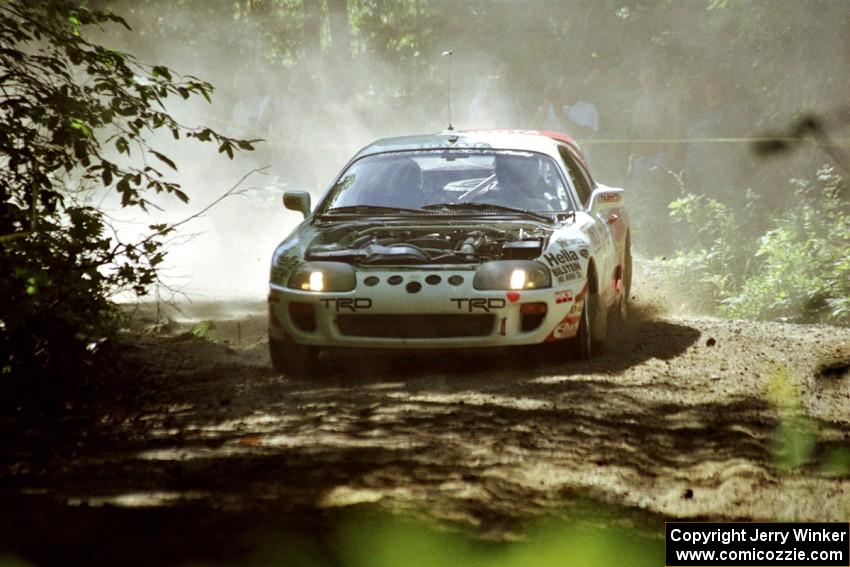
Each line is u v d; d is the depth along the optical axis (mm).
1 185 27672
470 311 28203
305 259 29547
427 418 22672
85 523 14430
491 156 34188
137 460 19062
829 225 49750
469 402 24625
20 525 14352
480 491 16672
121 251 27547
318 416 22984
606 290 32969
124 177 27750
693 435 21562
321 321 28656
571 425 22078
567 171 34156
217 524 14273
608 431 21719
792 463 10719
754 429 22062
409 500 15852
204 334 35406
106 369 28016
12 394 25750
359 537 13328
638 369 28922
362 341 28594
